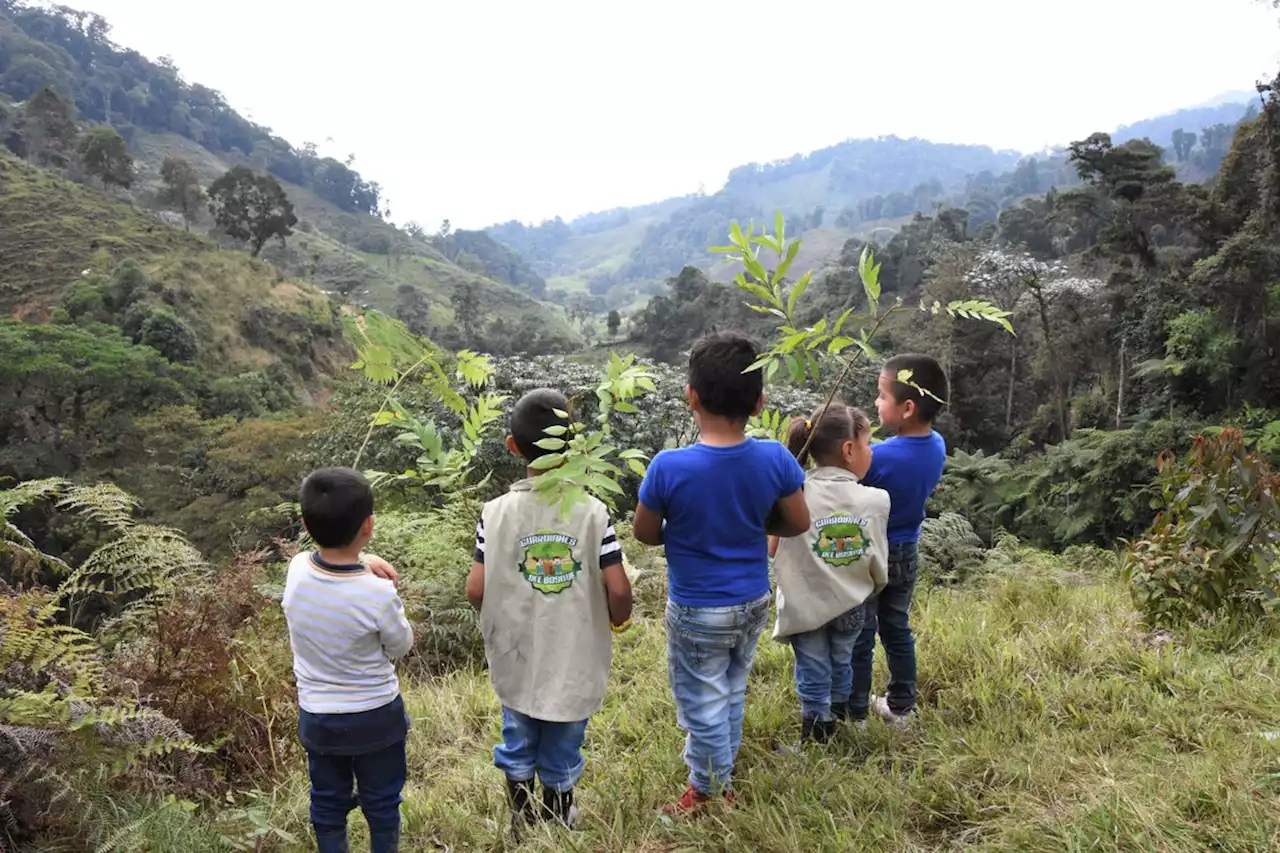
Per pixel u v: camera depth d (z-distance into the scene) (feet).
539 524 7.90
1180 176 525.34
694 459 7.84
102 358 127.03
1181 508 13.70
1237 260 73.67
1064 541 53.16
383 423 10.42
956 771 8.29
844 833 7.12
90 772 8.21
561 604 7.86
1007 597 15.96
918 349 112.68
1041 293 100.37
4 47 483.51
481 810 8.94
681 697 8.32
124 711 8.56
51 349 125.59
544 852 7.50
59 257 205.16
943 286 113.29
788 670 11.95
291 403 171.63
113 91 521.24
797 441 9.91
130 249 214.48
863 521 9.14
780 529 8.45
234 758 10.06
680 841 7.66
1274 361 71.87
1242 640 11.96
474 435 10.23
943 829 7.60
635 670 13.52
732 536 7.97
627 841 7.76
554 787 8.16
